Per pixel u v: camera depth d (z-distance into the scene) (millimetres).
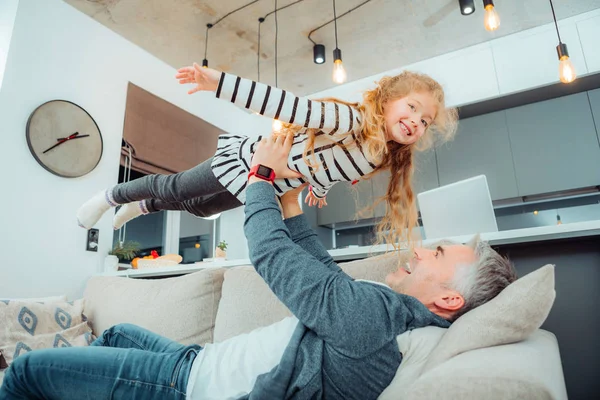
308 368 852
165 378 936
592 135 3664
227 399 914
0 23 2648
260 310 1546
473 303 1020
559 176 3730
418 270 1085
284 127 1246
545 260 1488
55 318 1924
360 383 864
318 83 4562
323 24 3562
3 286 2307
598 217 3828
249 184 1032
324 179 1181
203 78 1093
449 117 1402
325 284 866
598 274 1401
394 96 1162
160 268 2283
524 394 672
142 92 3385
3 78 2467
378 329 849
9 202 2387
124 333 1291
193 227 4176
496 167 4000
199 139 3943
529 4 3463
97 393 931
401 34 3764
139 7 3283
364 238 5043
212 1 3254
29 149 2520
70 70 2846
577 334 1403
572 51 3602
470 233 1803
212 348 1040
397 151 1290
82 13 2990
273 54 3982
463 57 4031
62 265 2584
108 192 1539
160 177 1414
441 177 4215
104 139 2986
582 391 1368
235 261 2037
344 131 1112
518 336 843
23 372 935
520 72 3768
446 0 3322
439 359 825
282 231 939
